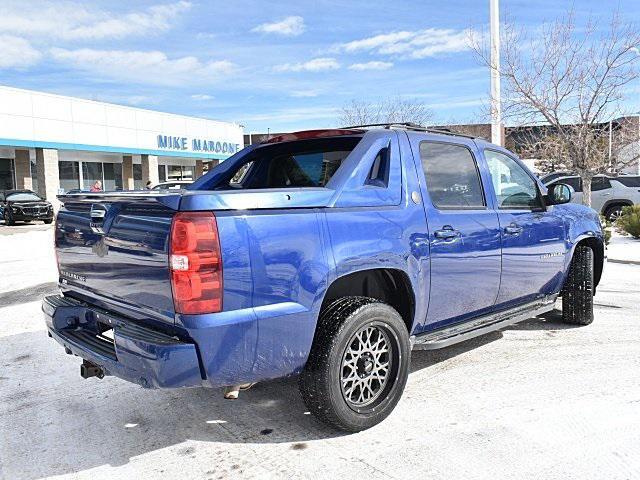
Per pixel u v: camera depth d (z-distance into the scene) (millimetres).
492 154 4766
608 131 12430
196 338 2838
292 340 3146
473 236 4230
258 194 3057
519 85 12117
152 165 35688
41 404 4121
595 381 4320
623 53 11648
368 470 3100
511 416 3727
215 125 41656
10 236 18422
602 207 16812
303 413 3891
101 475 3119
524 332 5734
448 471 3061
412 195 3869
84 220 3607
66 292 4008
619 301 7098
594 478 2961
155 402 4133
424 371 4629
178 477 3084
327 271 3254
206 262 2828
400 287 3857
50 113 28609
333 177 3547
